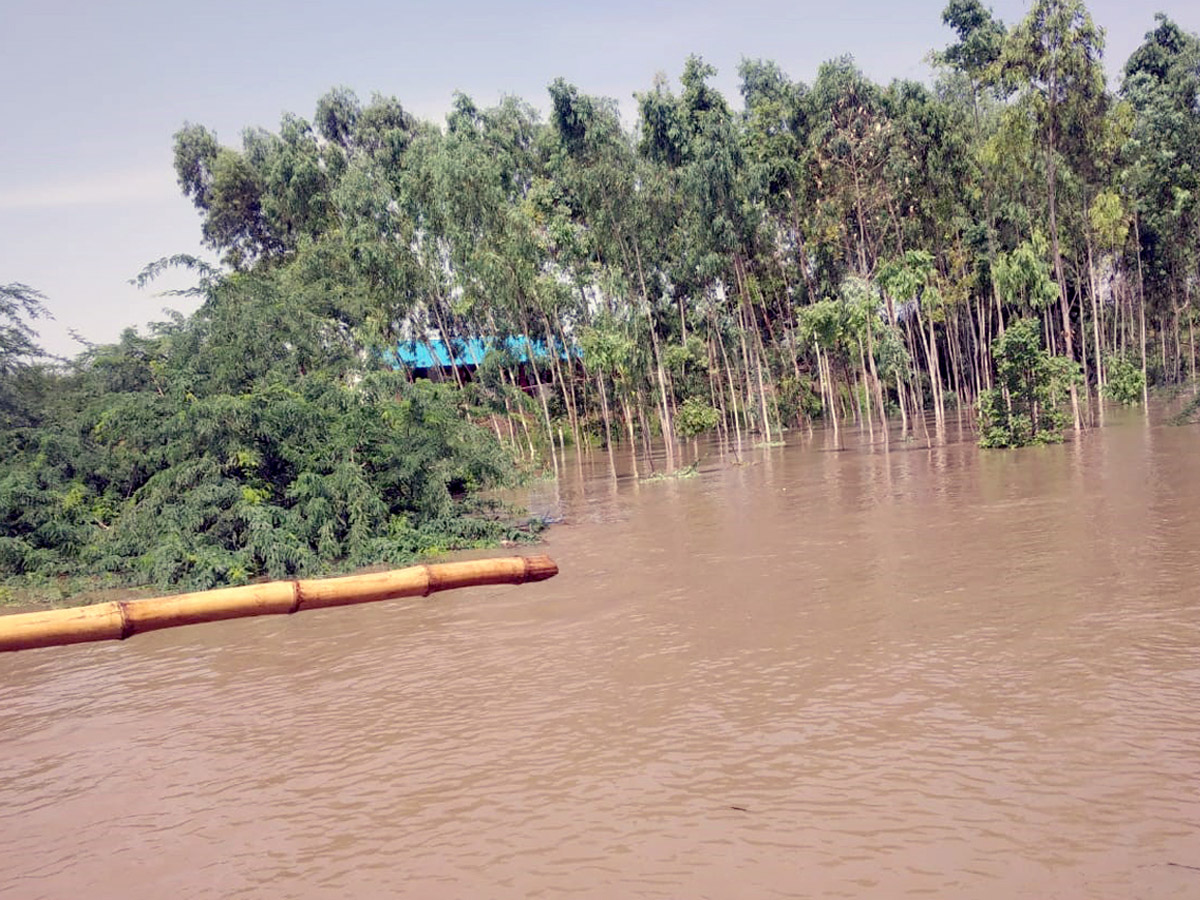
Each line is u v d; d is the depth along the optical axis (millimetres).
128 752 8914
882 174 39125
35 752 9188
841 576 13008
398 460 19734
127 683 11328
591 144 34344
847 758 7066
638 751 7629
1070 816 5863
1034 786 6305
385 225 38625
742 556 15164
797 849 5789
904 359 35938
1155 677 8039
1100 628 9492
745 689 8828
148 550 17797
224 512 17688
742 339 45156
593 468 38812
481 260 35094
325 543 18062
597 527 20266
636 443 53312
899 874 5391
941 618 10430
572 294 40062
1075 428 31156
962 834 5770
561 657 10484
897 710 7914
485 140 44062
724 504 22172
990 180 39812
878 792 6453
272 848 6602
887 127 38875
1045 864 5352
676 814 6445
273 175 44250
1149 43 51062
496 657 10758
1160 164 42156
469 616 12789
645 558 15797
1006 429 29094
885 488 22094
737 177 38656
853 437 41781
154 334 23141
